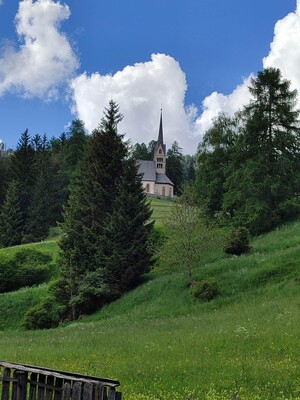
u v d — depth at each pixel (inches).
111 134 1820.9
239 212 1920.5
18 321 1626.5
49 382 339.6
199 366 547.2
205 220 1541.6
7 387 359.6
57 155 4586.6
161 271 1616.6
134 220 1641.2
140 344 728.3
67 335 1027.9
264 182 1857.8
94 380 318.7
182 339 731.4
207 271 1389.0
